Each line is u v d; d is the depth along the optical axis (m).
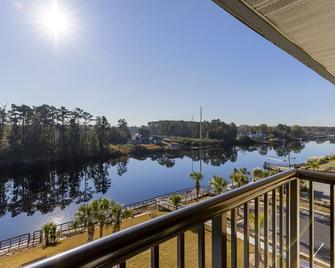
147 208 16.88
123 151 55.34
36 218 22.67
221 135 67.06
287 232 1.45
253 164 47.19
